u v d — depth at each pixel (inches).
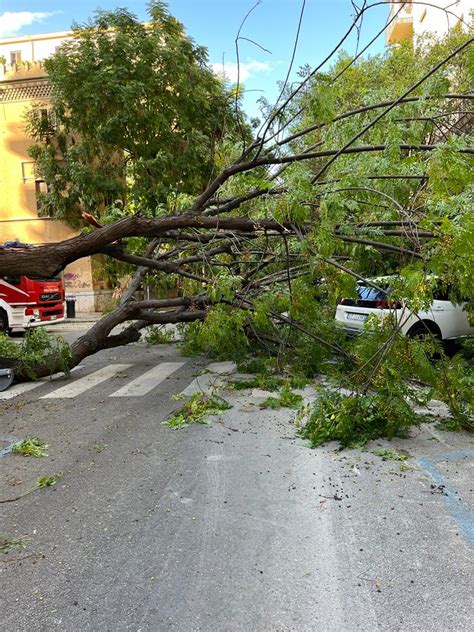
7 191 984.9
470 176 198.5
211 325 297.6
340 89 252.5
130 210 410.0
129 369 379.2
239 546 132.8
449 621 103.9
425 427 226.1
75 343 342.6
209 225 256.5
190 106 696.4
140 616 107.3
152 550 132.0
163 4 716.7
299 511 151.1
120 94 661.3
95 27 720.3
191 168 680.4
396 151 221.8
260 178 263.9
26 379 342.0
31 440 219.1
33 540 138.9
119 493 166.4
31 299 649.6
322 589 114.8
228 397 281.9
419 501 156.2
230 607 109.4
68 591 116.2
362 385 219.5
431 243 189.3
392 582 116.8
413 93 236.7
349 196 235.6
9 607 111.2
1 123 973.2
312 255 238.8
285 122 238.2
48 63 729.0
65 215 823.7
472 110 249.8
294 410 255.3
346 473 178.2
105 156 773.3
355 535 137.2
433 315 335.3
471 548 130.2
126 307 354.0
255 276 339.9
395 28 890.1
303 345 324.2
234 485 169.9
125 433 228.5
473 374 241.6
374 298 358.0
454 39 570.6
